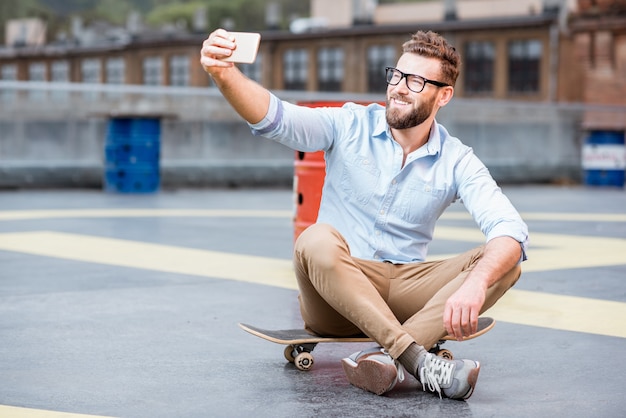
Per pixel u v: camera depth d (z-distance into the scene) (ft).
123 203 43.88
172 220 34.83
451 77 11.78
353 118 12.17
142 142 52.13
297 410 10.57
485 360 13.20
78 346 13.79
